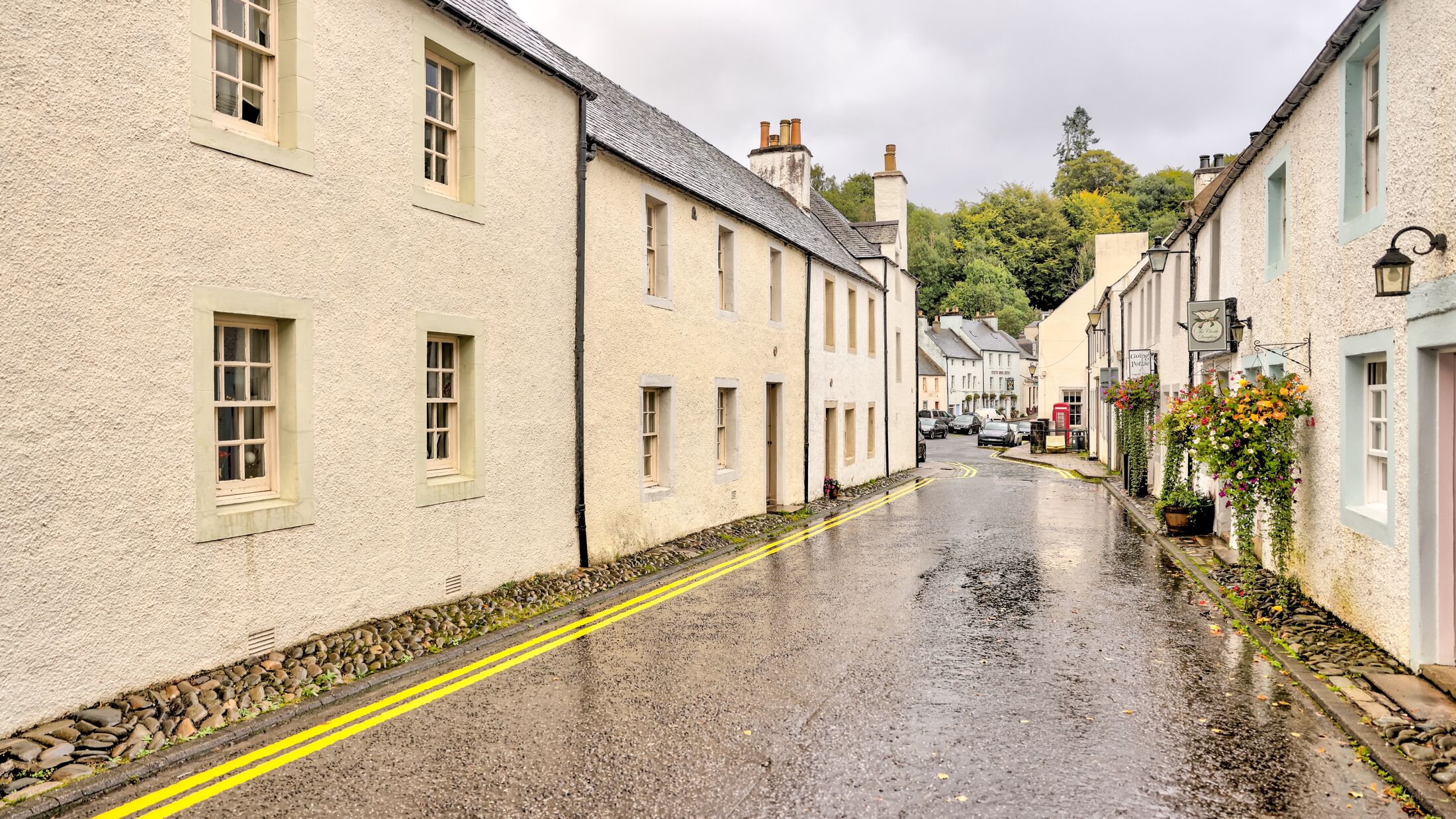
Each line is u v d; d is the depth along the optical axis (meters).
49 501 5.61
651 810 4.82
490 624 8.82
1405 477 7.14
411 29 8.63
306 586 7.52
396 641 7.89
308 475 7.52
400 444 8.56
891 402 30.17
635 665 7.61
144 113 6.15
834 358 23.34
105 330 5.91
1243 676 7.28
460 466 9.59
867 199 69.69
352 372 7.98
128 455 6.07
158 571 6.28
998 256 89.56
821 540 15.33
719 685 7.04
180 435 6.42
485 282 9.72
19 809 4.66
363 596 8.11
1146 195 81.56
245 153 6.90
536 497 10.63
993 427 50.56
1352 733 5.87
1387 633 7.50
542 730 6.02
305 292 7.48
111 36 5.95
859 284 25.83
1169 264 19.36
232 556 6.85
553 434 10.97
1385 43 7.54
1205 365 15.31
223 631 6.77
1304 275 9.79
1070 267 84.38
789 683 7.09
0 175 5.34
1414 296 6.90
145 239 6.17
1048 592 10.74
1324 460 9.14
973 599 10.35
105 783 5.04
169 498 6.35
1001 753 5.62
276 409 7.45
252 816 4.74
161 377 6.29
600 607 9.92
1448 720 5.87
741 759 5.52
